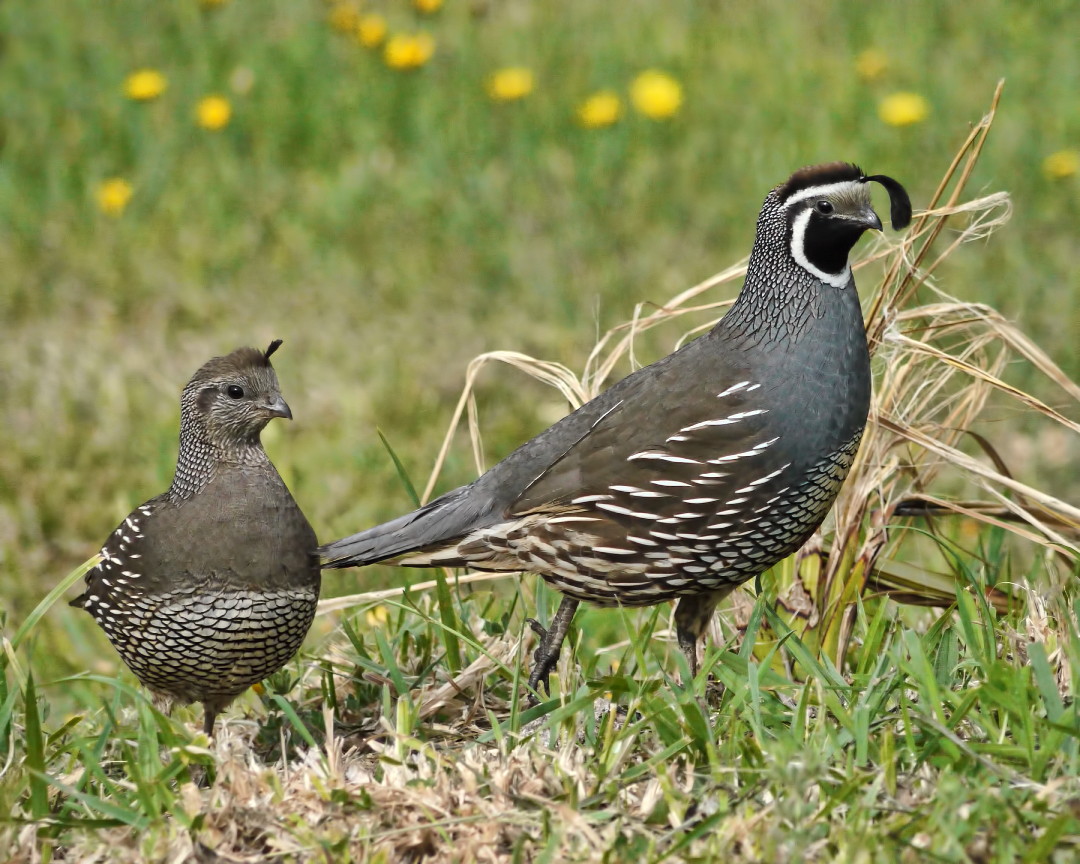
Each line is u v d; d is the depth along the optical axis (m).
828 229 8.17
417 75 21.11
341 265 17.20
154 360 15.54
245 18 23.59
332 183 18.77
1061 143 18.67
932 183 17.95
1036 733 6.96
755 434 8.14
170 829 6.74
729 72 21.42
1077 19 22.62
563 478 8.41
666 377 8.47
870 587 9.21
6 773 7.52
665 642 9.94
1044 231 16.77
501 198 18.25
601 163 18.75
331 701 8.41
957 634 8.12
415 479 13.29
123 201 17.58
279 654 8.16
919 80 20.61
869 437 9.01
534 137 19.33
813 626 8.80
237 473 8.02
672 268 16.73
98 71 21.83
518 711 7.80
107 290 16.92
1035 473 12.80
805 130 19.47
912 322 10.56
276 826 6.68
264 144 19.89
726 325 8.54
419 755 7.46
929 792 6.60
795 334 8.23
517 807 6.72
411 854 6.58
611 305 16.00
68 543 12.78
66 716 10.06
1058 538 8.71
